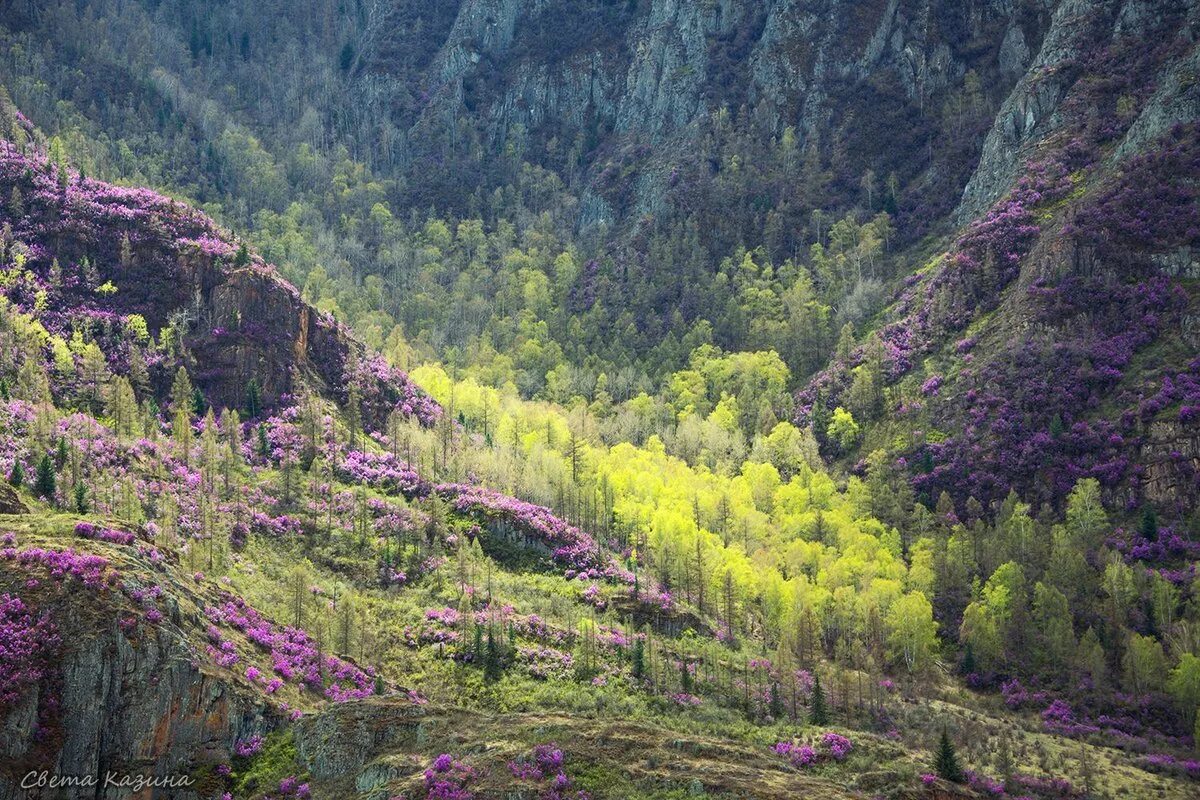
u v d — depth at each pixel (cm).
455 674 15375
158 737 11756
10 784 11006
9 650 11531
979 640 18512
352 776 11562
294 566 16962
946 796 12556
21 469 16250
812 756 13288
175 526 16400
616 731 11912
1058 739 15950
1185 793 14238
